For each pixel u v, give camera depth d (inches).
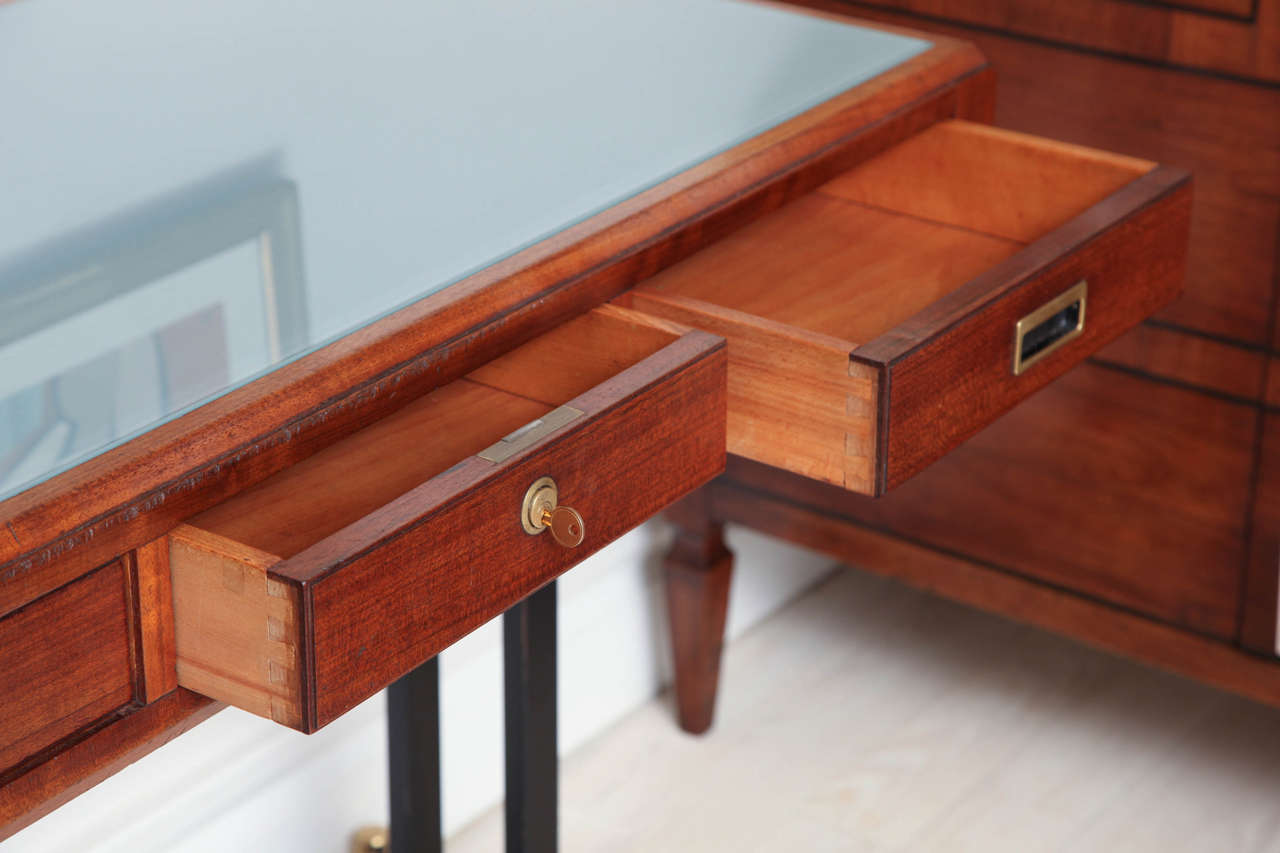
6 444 25.6
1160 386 52.9
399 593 26.5
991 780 64.5
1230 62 48.6
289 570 25.1
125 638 26.4
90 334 28.6
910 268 40.3
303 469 30.4
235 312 29.7
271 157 35.6
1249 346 50.8
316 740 56.8
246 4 44.4
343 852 58.8
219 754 53.6
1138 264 39.1
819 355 32.8
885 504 59.6
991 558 58.2
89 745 26.2
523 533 28.7
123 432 26.3
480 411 32.2
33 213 32.5
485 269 32.1
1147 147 51.2
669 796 64.0
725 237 40.6
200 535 26.3
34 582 24.4
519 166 36.3
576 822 62.5
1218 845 60.7
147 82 39.0
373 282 31.2
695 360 31.5
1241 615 53.7
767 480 61.2
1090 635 57.1
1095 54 51.3
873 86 41.9
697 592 63.5
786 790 64.2
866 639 73.4
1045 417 55.5
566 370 33.4
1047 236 37.0
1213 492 52.9
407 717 43.9
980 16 53.2
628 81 41.3
